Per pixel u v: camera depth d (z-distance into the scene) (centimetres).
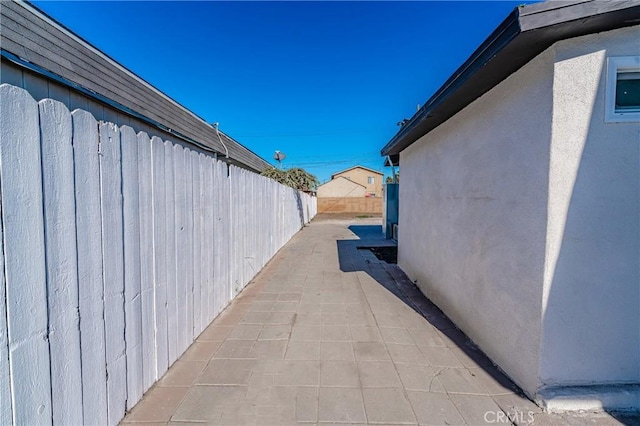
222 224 381
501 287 254
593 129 202
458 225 337
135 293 208
